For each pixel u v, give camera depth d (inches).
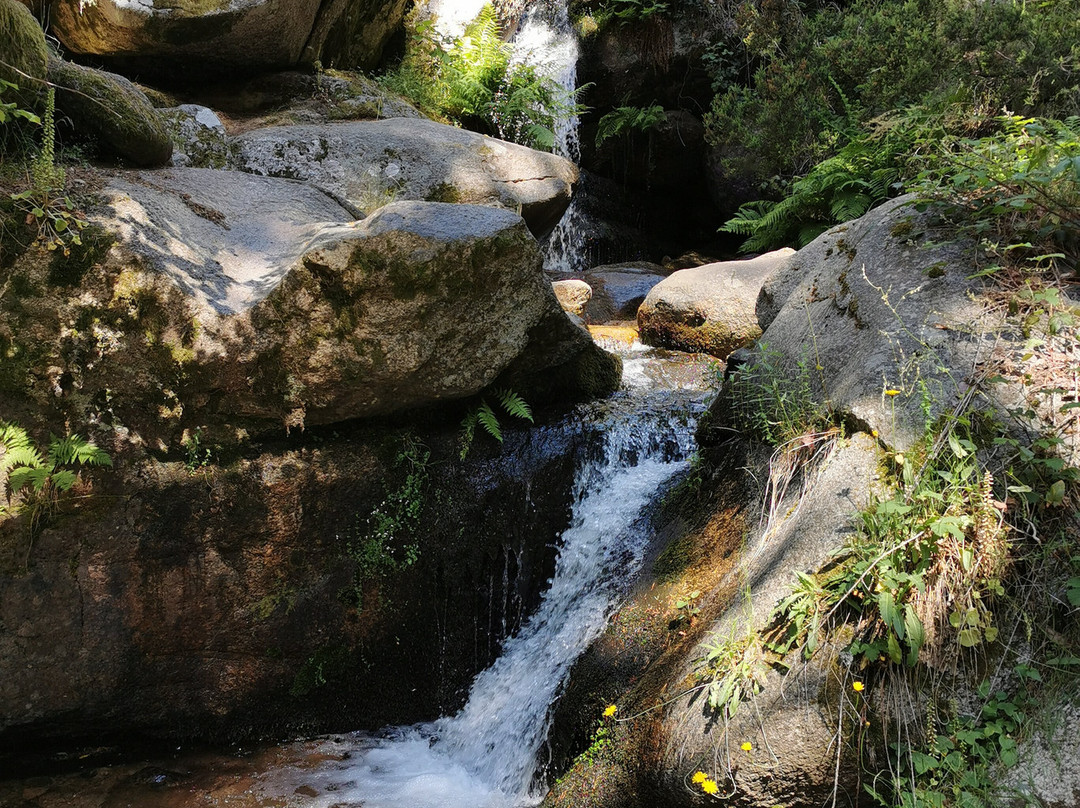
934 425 109.2
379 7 330.6
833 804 99.0
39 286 139.5
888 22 289.9
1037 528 100.7
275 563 158.7
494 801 144.4
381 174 246.5
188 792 146.2
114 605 147.9
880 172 269.4
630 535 165.0
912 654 96.6
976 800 92.1
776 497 131.4
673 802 108.7
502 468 173.8
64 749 154.5
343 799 145.3
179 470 150.0
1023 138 138.9
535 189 268.7
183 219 163.6
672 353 244.8
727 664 109.5
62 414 142.1
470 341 163.2
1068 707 93.1
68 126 177.9
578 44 419.2
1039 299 113.9
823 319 144.9
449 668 171.3
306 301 150.6
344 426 164.9
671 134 413.4
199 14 243.3
